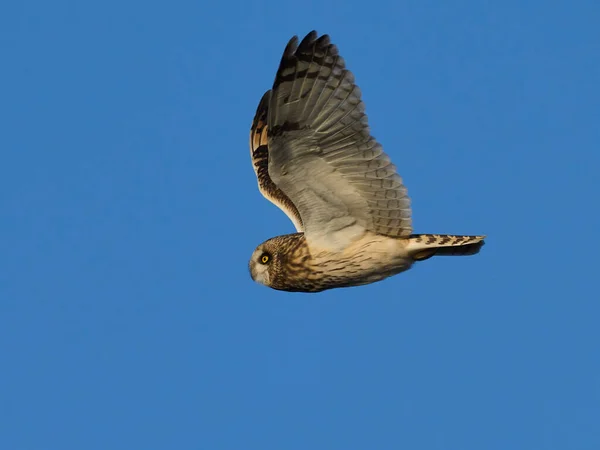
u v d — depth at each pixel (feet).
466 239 44.93
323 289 47.78
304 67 40.88
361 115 41.73
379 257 45.73
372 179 43.24
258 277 48.11
